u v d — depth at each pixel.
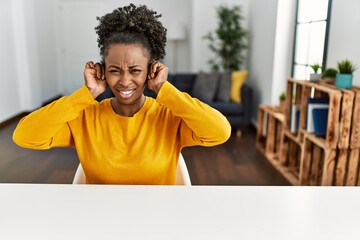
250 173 3.26
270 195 1.02
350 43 2.59
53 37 6.96
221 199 0.99
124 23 0.99
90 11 7.08
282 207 0.95
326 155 2.38
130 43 0.98
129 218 0.88
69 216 0.88
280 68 4.06
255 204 0.96
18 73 5.44
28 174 3.17
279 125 3.56
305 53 3.64
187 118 1.04
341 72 2.41
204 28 5.75
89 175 1.12
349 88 2.39
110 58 0.99
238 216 0.90
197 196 1.00
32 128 1.01
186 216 0.89
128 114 1.10
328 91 2.35
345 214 0.92
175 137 1.13
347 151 2.40
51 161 3.51
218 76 4.83
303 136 2.79
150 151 1.09
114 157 1.08
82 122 1.10
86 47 7.27
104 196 0.98
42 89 6.37
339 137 2.35
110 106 1.12
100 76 1.04
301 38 3.77
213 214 0.90
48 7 6.64
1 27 4.85
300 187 1.08
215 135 1.06
